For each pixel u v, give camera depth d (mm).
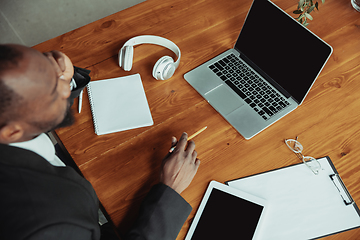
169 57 1026
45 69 513
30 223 533
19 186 557
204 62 1129
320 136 977
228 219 821
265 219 826
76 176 688
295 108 1027
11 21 2217
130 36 1181
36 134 601
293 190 875
